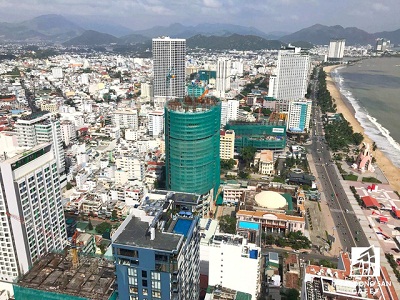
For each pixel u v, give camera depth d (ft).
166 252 361.10
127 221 417.69
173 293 387.14
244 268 651.66
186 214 454.81
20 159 622.13
